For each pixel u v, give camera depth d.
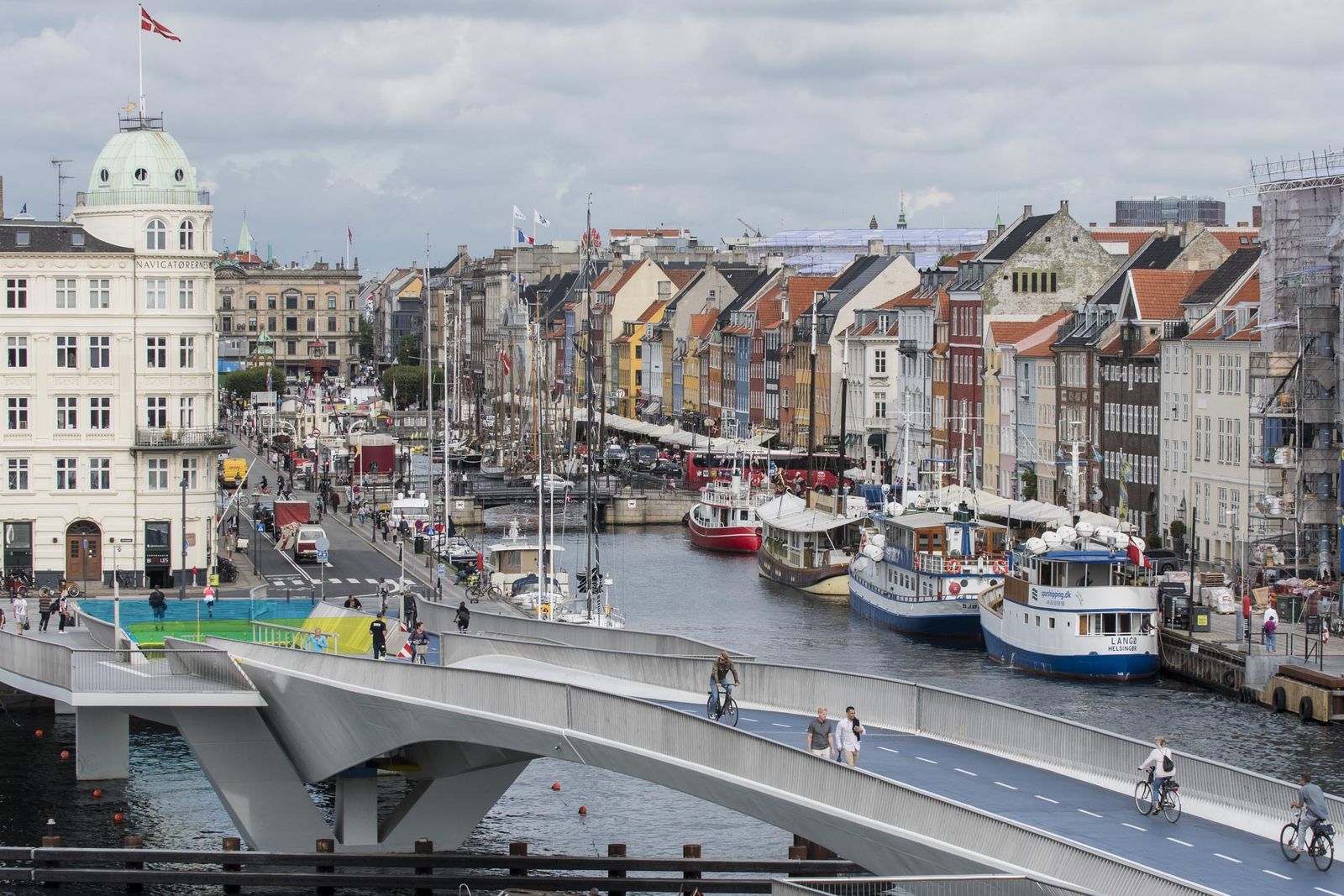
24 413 135.12
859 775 56.09
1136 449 167.12
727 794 60.69
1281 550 133.00
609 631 85.25
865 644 129.88
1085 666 115.00
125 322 135.50
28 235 135.25
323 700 77.38
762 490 198.12
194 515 137.88
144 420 136.50
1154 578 127.38
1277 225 140.50
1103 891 49.09
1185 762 60.50
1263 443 138.88
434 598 129.75
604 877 76.00
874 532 151.38
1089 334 177.88
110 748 91.81
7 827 84.00
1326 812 53.91
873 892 56.03
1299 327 135.75
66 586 125.06
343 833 79.69
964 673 117.88
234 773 80.75
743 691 72.50
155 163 137.12
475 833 82.81
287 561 155.00
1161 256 187.25
